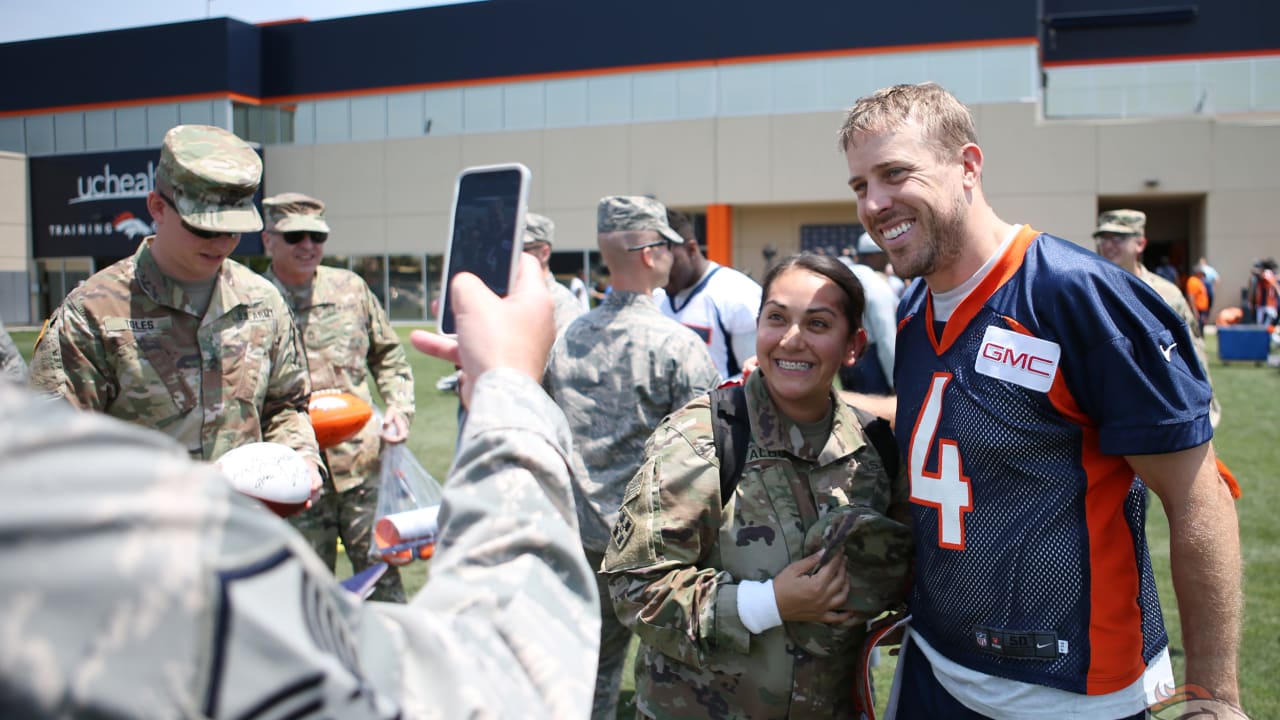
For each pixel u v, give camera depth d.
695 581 1.98
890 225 1.80
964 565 1.79
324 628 0.61
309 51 30.92
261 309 3.02
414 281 30.50
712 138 27.77
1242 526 5.88
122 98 31.03
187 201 2.61
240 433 2.93
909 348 1.98
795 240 28.34
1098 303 1.65
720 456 2.06
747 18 27.36
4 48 31.83
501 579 0.84
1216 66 25.53
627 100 28.55
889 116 1.77
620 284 3.47
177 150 2.62
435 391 13.42
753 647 1.98
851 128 1.85
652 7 28.14
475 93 29.73
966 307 1.80
